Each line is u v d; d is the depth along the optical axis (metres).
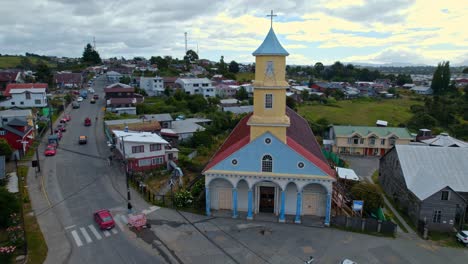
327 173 36.91
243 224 37.88
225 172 38.28
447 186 38.44
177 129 77.44
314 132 90.19
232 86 154.00
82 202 42.53
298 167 37.31
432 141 69.81
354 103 150.62
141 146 55.19
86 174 52.41
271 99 37.53
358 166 67.88
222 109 109.88
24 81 142.25
